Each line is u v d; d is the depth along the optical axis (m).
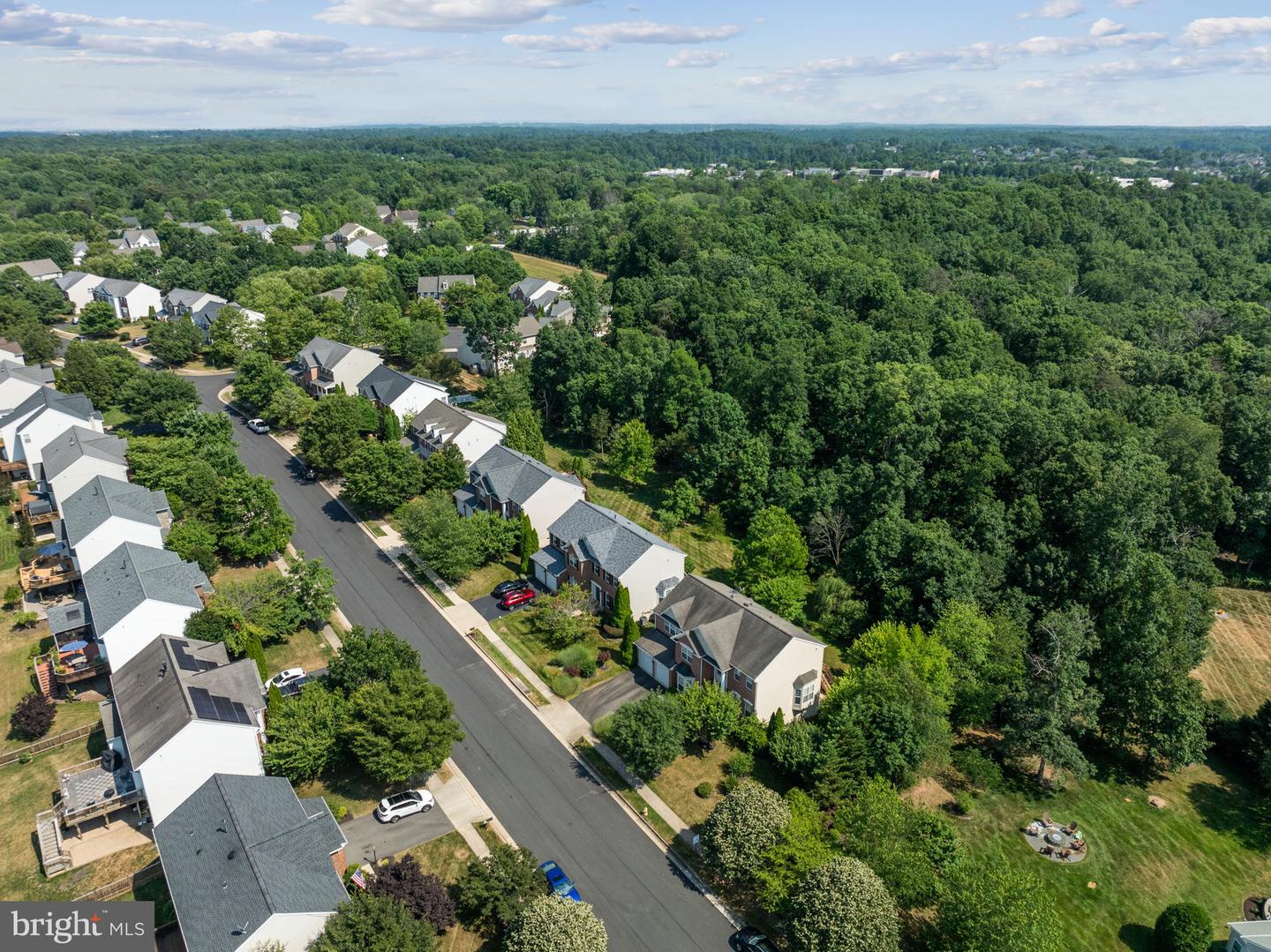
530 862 44.62
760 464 90.44
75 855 47.44
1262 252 172.25
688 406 104.19
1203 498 79.12
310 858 41.44
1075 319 120.31
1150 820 56.06
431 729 51.78
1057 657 57.69
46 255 186.38
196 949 36.44
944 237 173.25
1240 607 82.94
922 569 69.69
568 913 39.97
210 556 75.44
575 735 59.22
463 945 42.47
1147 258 159.50
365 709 51.19
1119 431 85.31
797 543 74.19
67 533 71.94
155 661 54.94
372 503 88.44
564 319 146.00
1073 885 50.12
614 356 115.00
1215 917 48.75
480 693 63.28
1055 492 78.38
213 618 61.16
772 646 58.16
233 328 131.38
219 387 125.50
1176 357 107.19
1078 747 62.19
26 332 131.00
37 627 68.75
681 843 50.03
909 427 83.94
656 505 96.19
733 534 91.25
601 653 67.56
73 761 55.03
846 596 72.75
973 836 53.34
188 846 41.78
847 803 50.50
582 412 112.12
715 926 44.72
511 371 120.06
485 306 122.75
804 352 109.38
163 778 47.97
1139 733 61.44
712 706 56.75
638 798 53.62
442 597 75.50
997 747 61.38
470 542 76.31
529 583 77.88
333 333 133.12
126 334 149.38
